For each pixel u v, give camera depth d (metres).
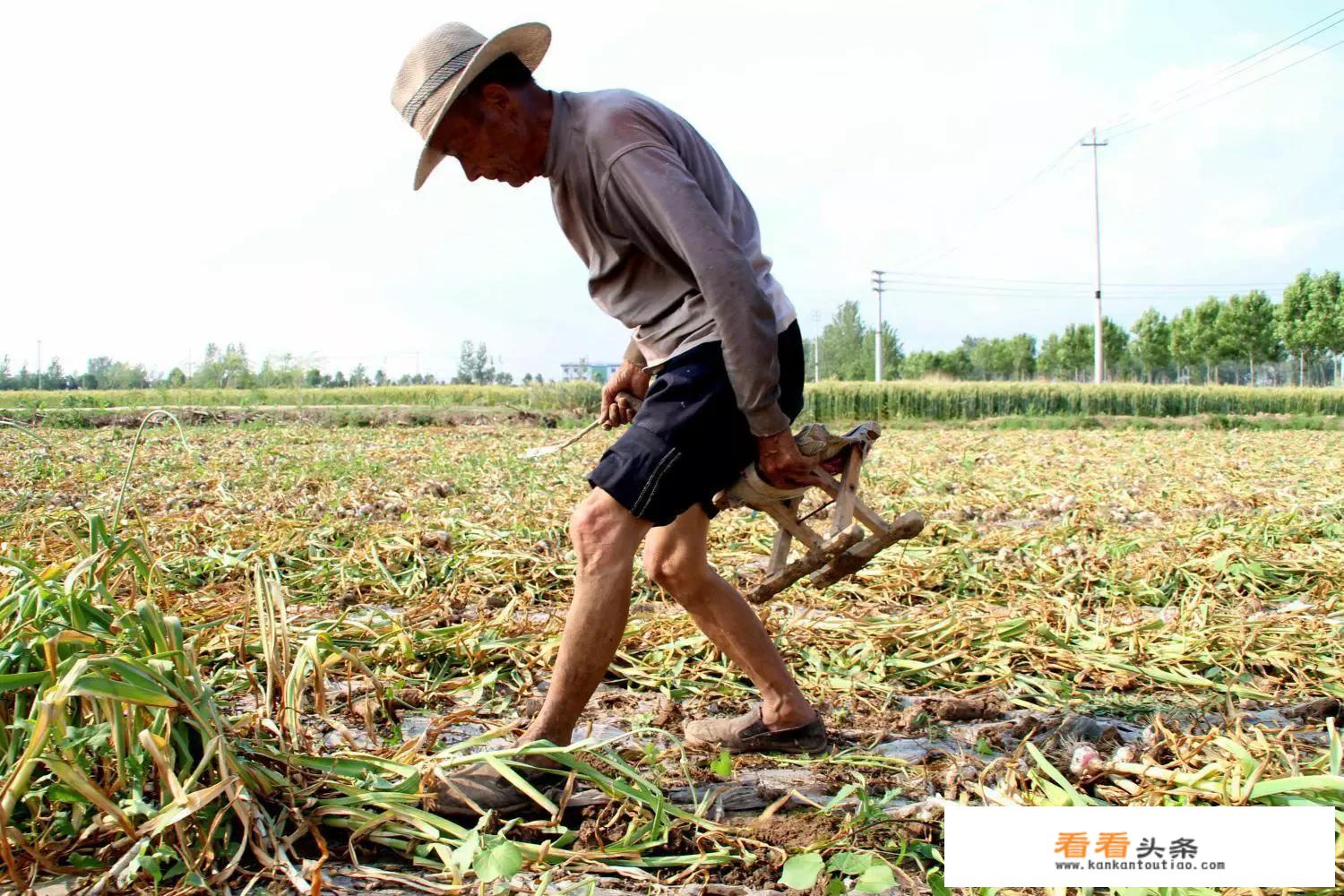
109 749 1.81
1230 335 75.69
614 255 2.14
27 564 2.55
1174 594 4.20
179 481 7.74
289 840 1.76
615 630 2.06
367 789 1.93
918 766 2.29
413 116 2.07
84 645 1.95
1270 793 1.77
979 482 8.45
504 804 1.97
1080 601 4.03
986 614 3.81
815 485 2.19
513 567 4.50
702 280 1.90
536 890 1.67
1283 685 3.04
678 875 1.78
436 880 1.73
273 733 2.13
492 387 30.14
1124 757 2.18
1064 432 20.83
